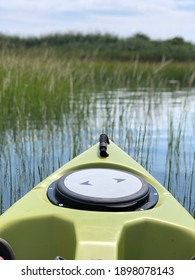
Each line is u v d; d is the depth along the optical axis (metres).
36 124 4.92
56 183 1.85
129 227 1.54
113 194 1.66
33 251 1.64
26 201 1.79
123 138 4.64
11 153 3.93
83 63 9.17
